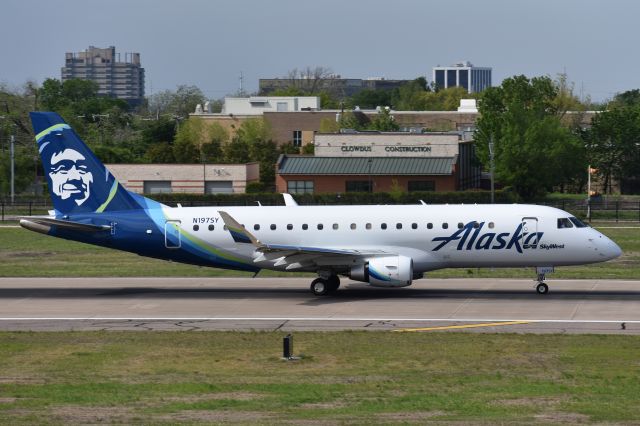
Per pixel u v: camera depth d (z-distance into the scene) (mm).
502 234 109812
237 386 67125
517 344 81875
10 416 58406
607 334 85750
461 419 56312
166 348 82250
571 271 134875
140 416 58062
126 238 114938
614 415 57344
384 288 118062
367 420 56188
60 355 79812
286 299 109750
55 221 113062
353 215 112938
